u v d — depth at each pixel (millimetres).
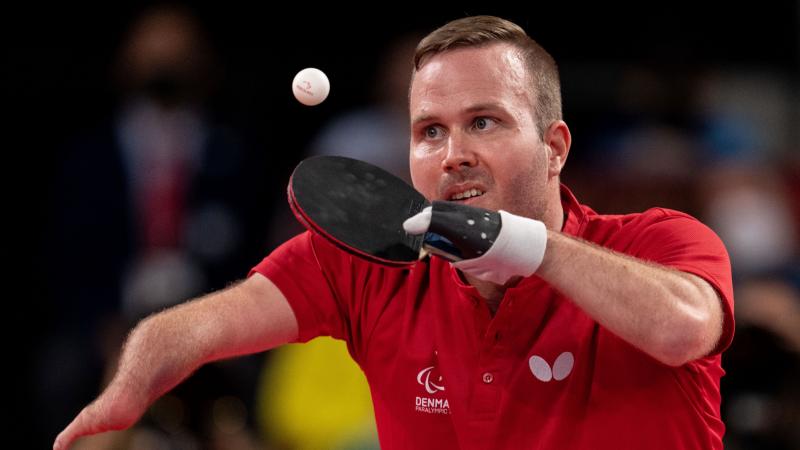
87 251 20391
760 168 23359
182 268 20312
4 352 22141
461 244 8211
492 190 9164
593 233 9727
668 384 8898
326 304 10023
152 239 20469
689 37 25922
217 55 23719
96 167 20531
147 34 21047
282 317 9875
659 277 8320
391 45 25234
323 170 8883
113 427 9195
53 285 20641
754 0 26203
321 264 9992
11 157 22891
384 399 9820
